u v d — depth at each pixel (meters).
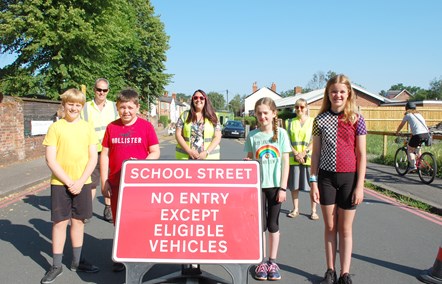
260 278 4.07
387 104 36.44
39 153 14.43
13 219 6.30
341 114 3.70
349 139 3.67
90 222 6.12
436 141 15.47
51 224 6.04
